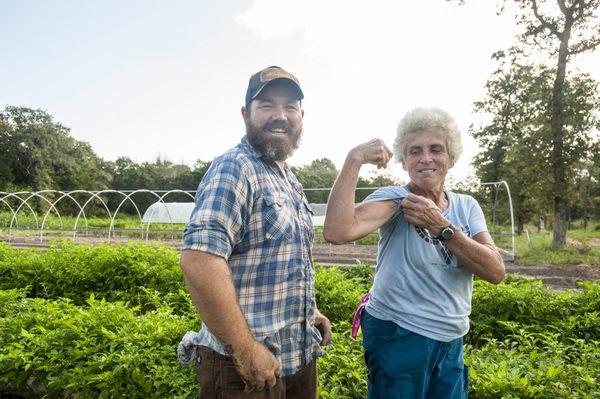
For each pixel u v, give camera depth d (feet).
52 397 10.00
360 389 9.04
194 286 4.69
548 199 53.16
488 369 9.19
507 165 65.05
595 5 49.52
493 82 75.56
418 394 6.15
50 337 10.52
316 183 138.92
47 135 152.15
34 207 134.21
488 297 16.67
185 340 6.23
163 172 180.55
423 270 6.21
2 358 9.80
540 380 8.86
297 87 5.73
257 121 5.64
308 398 6.29
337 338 11.91
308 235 6.04
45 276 22.43
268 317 5.40
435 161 6.27
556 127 50.72
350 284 19.03
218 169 5.18
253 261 5.29
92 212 153.38
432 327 6.12
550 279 31.32
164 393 8.78
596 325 14.92
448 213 6.62
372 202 6.36
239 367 5.03
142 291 21.08
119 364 9.20
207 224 4.77
